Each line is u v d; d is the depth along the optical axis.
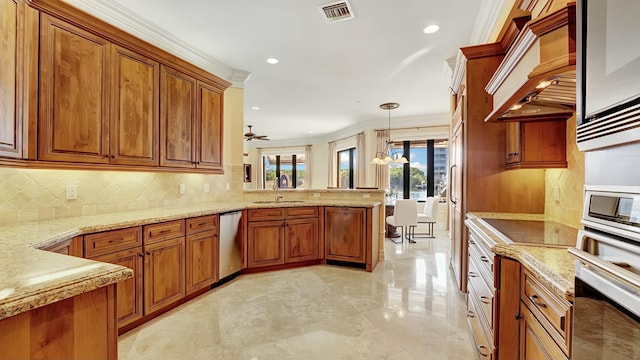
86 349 1.00
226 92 4.16
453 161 3.87
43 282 0.92
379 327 2.34
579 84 0.83
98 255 2.04
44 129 1.92
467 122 2.73
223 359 1.93
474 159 2.71
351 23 2.94
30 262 1.13
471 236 2.20
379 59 3.78
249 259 3.66
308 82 4.65
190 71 3.06
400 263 4.17
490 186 2.67
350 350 2.03
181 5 2.66
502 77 1.67
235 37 3.23
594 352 0.71
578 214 1.89
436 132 7.02
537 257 1.18
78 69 2.10
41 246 1.50
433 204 5.87
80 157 2.12
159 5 2.66
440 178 7.18
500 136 2.65
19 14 1.75
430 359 1.93
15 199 2.09
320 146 10.26
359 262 3.84
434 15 2.79
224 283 3.35
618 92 0.65
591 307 0.73
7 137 1.67
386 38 3.23
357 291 3.10
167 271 2.57
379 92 5.15
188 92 3.05
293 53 3.61
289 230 3.88
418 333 2.25
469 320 2.25
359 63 3.90
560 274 0.96
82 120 2.13
